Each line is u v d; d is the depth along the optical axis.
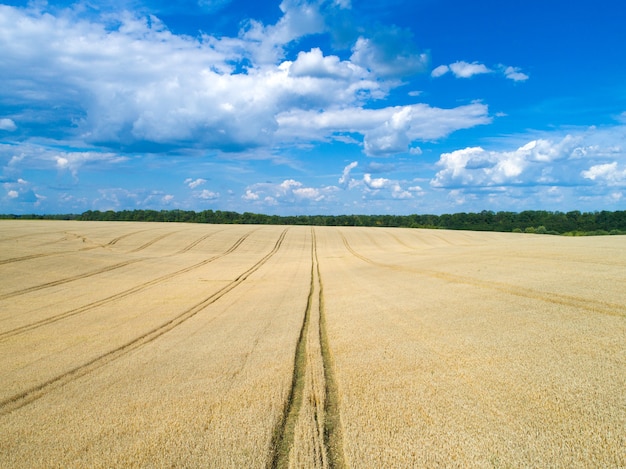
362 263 43.62
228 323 19.67
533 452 7.21
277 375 12.09
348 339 15.30
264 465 7.60
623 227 106.31
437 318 16.59
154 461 7.90
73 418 10.02
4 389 12.27
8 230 64.12
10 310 23.97
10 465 8.06
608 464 6.71
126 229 76.25
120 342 17.00
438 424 8.45
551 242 41.62
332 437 8.50
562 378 9.73
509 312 15.98
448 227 135.75
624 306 14.75
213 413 9.82
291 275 37.72
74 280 34.47
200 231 78.62
